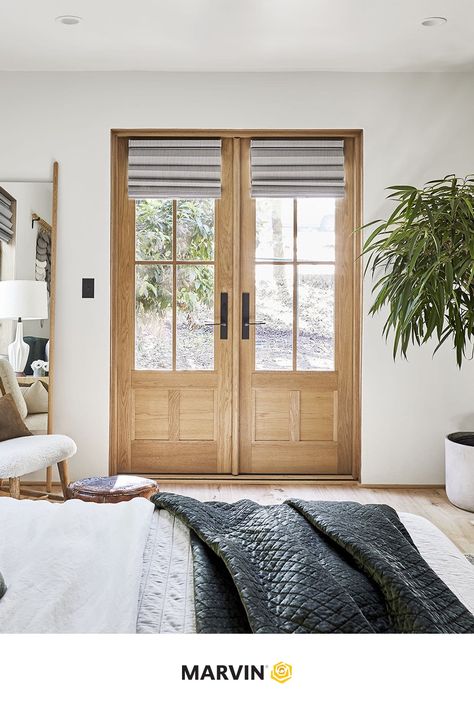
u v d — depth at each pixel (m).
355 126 4.62
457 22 3.80
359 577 1.49
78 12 3.68
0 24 3.84
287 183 4.68
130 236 4.76
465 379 4.67
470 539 3.69
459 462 4.22
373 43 4.11
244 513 2.00
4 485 4.42
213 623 1.34
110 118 4.61
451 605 1.42
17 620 1.30
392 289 3.56
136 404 4.81
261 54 4.29
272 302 4.80
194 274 4.78
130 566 1.56
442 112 4.61
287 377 4.80
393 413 4.68
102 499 3.36
